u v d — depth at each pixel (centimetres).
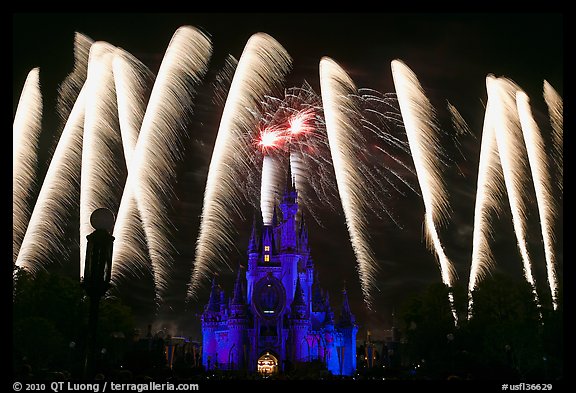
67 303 13100
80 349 12419
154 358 10262
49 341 11288
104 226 4362
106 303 14950
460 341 13612
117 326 14962
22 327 11212
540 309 12481
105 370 7981
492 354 11519
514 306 13812
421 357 13875
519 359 11431
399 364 18062
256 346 19850
